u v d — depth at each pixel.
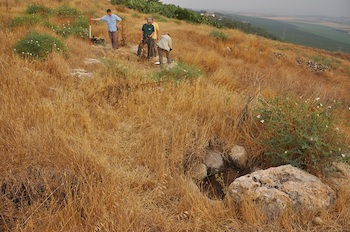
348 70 16.64
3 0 14.97
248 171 4.04
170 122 4.34
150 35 8.68
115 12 20.69
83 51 8.07
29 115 3.72
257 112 4.79
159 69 7.75
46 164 2.98
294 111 4.22
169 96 5.10
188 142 3.97
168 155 3.72
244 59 12.73
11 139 3.18
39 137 3.27
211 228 2.64
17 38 7.28
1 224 2.47
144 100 4.88
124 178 3.04
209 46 13.93
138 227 2.54
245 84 8.24
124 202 2.74
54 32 9.37
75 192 2.67
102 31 11.88
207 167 3.92
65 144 3.20
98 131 3.86
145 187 3.13
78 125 3.83
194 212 2.81
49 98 4.51
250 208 2.76
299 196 2.90
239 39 16.20
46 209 2.52
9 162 2.92
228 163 4.10
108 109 4.44
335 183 3.34
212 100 5.10
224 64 10.11
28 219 2.44
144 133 4.09
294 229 2.61
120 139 3.82
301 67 14.20
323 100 7.94
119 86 5.24
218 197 3.55
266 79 8.95
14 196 2.69
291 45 23.31
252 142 4.24
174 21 25.09
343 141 4.09
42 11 13.88
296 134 3.70
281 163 3.79
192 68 7.62
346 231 2.63
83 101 4.55
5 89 4.39
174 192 3.15
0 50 6.10
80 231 2.41
